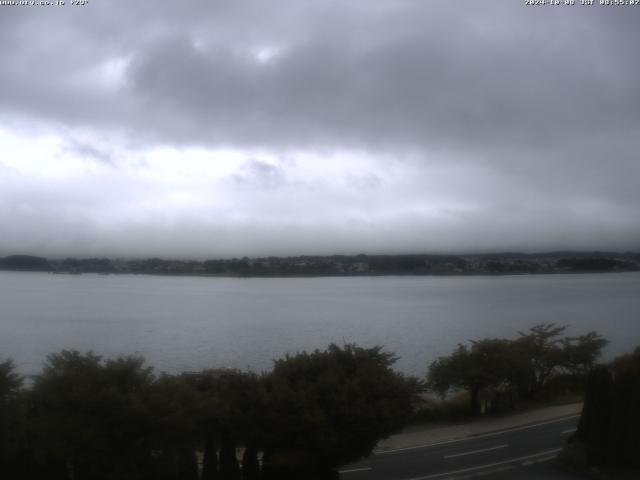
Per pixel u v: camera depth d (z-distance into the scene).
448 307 166.88
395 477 25.92
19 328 111.50
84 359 23.00
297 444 23.23
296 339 96.38
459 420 36.94
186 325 118.56
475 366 38.47
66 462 21.19
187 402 21.75
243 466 23.80
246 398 23.30
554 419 36.88
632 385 27.25
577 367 46.38
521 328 111.38
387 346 86.44
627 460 26.92
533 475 26.09
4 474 20.84
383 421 23.98
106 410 20.09
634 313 143.38
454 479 25.62
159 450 21.17
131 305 171.38
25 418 20.84
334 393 23.98
